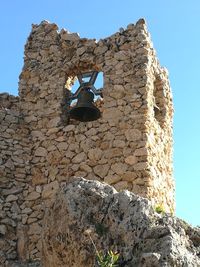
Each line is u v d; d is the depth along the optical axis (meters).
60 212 10.02
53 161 14.90
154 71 15.74
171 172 16.14
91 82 15.51
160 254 8.38
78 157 14.65
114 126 14.54
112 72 15.16
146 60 14.97
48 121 15.44
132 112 14.51
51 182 14.69
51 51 16.23
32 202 14.62
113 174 14.05
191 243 8.99
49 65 16.09
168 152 16.09
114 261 8.13
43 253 10.27
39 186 14.77
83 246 9.26
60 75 15.86
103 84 15.13
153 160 14.40
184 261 8.34
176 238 8.77
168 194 15.53
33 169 15.02
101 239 9.21
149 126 14.39
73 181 10.49
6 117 15.46
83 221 9.57
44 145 15.20
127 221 9.28
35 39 16.58
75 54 15.88
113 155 14.25
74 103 16.05
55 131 15.22
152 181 13.93
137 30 15.38
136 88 14.73
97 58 15.54
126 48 15.30
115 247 9.02
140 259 8.50
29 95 15.95
